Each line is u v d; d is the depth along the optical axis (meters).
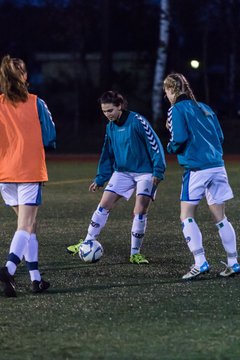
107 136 17.72
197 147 15.45
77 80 68.62
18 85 14.30
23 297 14.23
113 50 79.12
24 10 75.94
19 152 14.26
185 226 15.66
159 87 62.09
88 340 11.46
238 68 71.12
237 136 60.03
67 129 66.31
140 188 17.53
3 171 14.39
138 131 17.22
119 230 22.25
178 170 40.59
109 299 13.98
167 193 30.56
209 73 75.12
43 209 26.64
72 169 42.34
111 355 10.78
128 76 72.00
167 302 13.66
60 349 11.06
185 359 10.58
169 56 71.19
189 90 15.70
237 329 11.91
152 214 25.05
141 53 72.56
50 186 34.00
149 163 17.55
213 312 12.92
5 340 11.50
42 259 18.05
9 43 77.25
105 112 17.23
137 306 13.41
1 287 14.88
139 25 72.75
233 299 13.83
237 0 68.50
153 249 19.23
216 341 11.32
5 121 14.32
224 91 76.00
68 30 70.00
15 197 14.59
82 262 17.72
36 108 14.42
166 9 62.22
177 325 12.16
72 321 12.48
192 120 15.43
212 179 15.54
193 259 17.97
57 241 20.41
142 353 10.84
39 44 78.31
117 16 73.62
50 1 70.44
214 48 75.06
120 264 17.48
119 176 17.72
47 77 79.12
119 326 12.16
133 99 71.81
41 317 12.75
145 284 15.30
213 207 15.76
